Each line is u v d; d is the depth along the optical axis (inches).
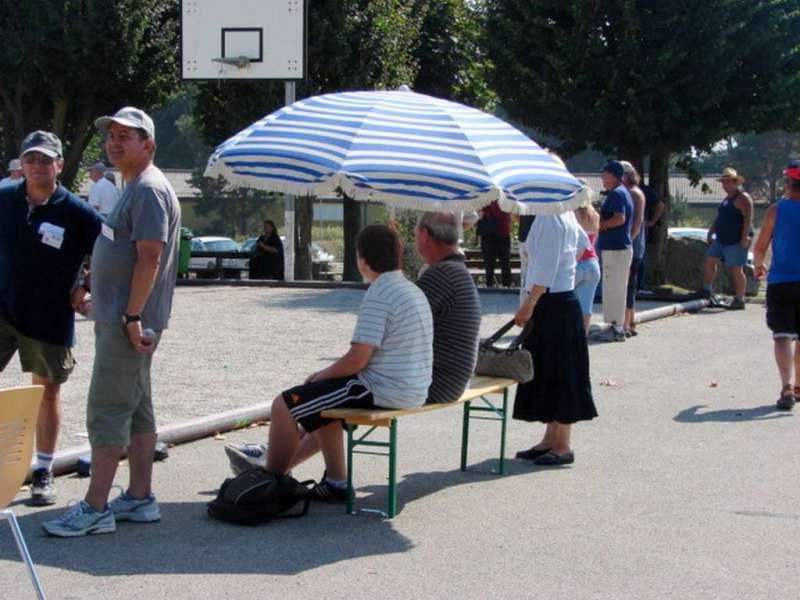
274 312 756.6
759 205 2967.5
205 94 1244.5
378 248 292.0
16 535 213.9
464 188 280.1
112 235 267.7
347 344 597.9
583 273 503.8
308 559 258.4
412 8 1244.5
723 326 709.9
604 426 410.6
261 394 444.8
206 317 721.0
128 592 235.1
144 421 284.8
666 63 936.3
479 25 1034.1
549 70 993.5
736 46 957.2
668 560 260.5
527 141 308.7
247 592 236.1
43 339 293.6
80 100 1234.6
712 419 424.2
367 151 285.4
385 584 242.4
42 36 1175.0
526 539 275.6
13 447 209.3
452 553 264.4
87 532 272.1
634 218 634.8
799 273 441.4
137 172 269.3
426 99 306.8
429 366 298.0
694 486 327.3
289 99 978.7
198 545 267.4
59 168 296.5
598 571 252.5
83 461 328.8
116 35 1196.5
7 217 294.7
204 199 3038.9
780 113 1004.6
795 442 386.6
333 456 306.8
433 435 395.2
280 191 289.9
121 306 268.2
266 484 285.0
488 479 334.6
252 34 973.8
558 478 335.9
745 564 258.2
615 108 973.8
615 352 592.1
